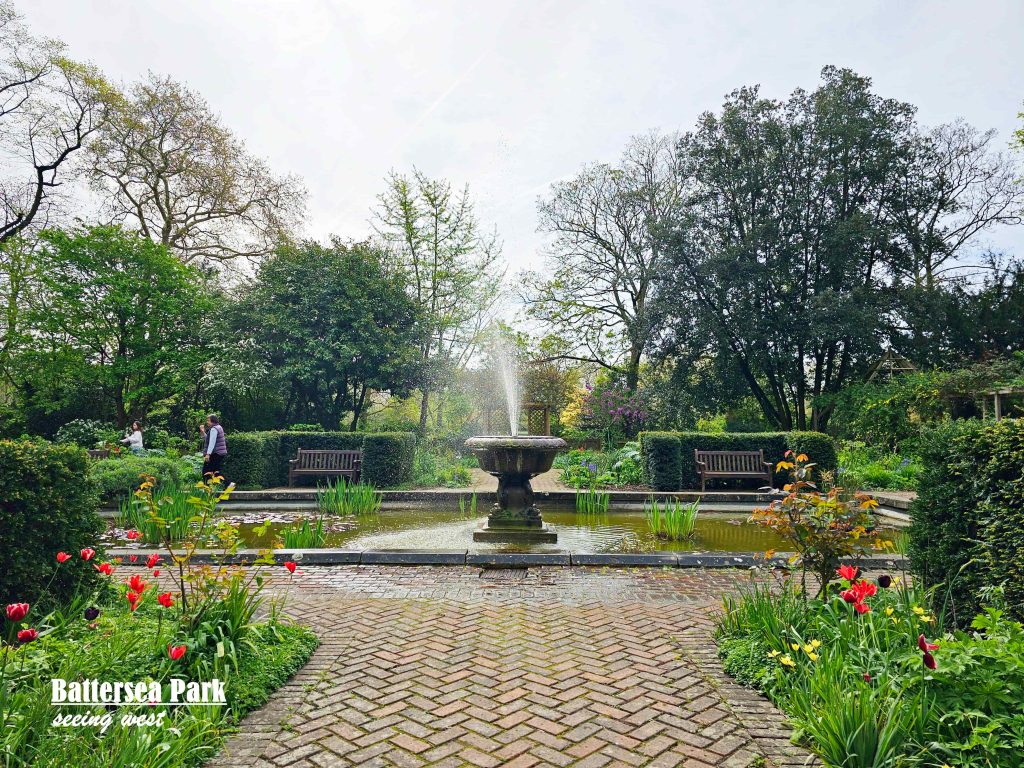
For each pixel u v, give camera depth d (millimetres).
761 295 19484
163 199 21359
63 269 16062
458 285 22344
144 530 6977
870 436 16484
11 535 3822
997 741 2242
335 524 8531
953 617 3734
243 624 3523
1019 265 19875
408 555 6184
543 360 24516
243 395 18078
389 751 2641
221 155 20469
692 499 10773
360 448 13172
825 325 17500
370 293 18750
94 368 16156
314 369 17344
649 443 12289
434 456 16906
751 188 19922
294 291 17953
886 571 5707
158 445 15938
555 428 25156
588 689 3273
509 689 3270
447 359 20141
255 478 11891
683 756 2609
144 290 16469
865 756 2379
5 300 16531
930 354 18312
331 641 3979
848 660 3027
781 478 12430
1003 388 14078
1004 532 3434
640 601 4938
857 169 19188
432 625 4320
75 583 4129
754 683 3281
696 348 19703
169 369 17375
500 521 7480
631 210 23156
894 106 19844
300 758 2580
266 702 3088
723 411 21812
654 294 20875
